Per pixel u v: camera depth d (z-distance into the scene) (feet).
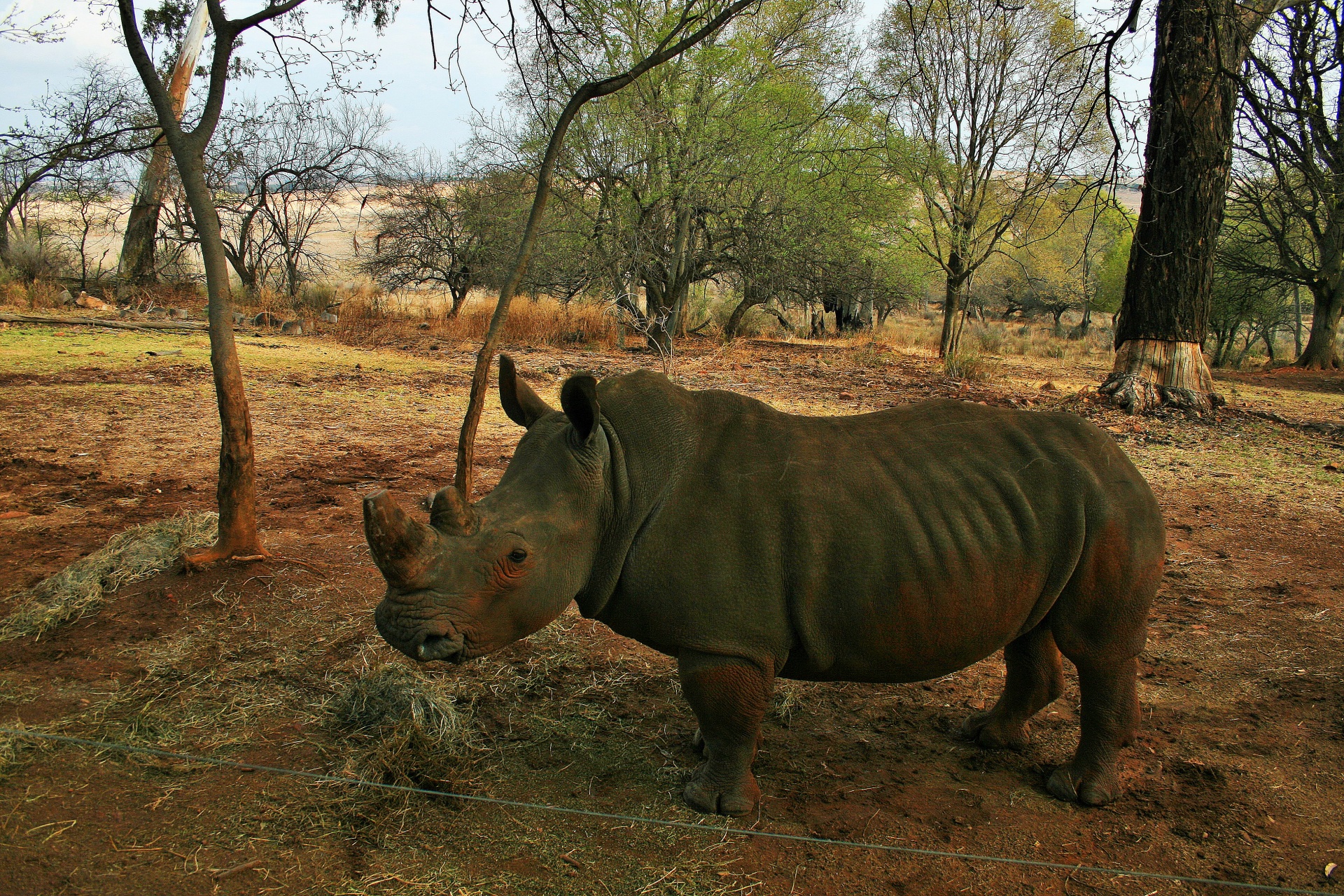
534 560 9.75
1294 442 39.22
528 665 15.65
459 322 71.72
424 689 13.39
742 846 10.66
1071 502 11.34
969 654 11.45
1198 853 10.94
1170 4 32.58
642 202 63.10
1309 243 93.45
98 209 104.58
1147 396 44.37
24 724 12.65
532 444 10.61
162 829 10.41
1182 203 43.32
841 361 67.41
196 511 22.94
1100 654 11.73
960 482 11.32
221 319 18.19
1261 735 13.99
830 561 10.79
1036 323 183.83
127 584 17.80
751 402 11.85
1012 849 10.89
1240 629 18.31
